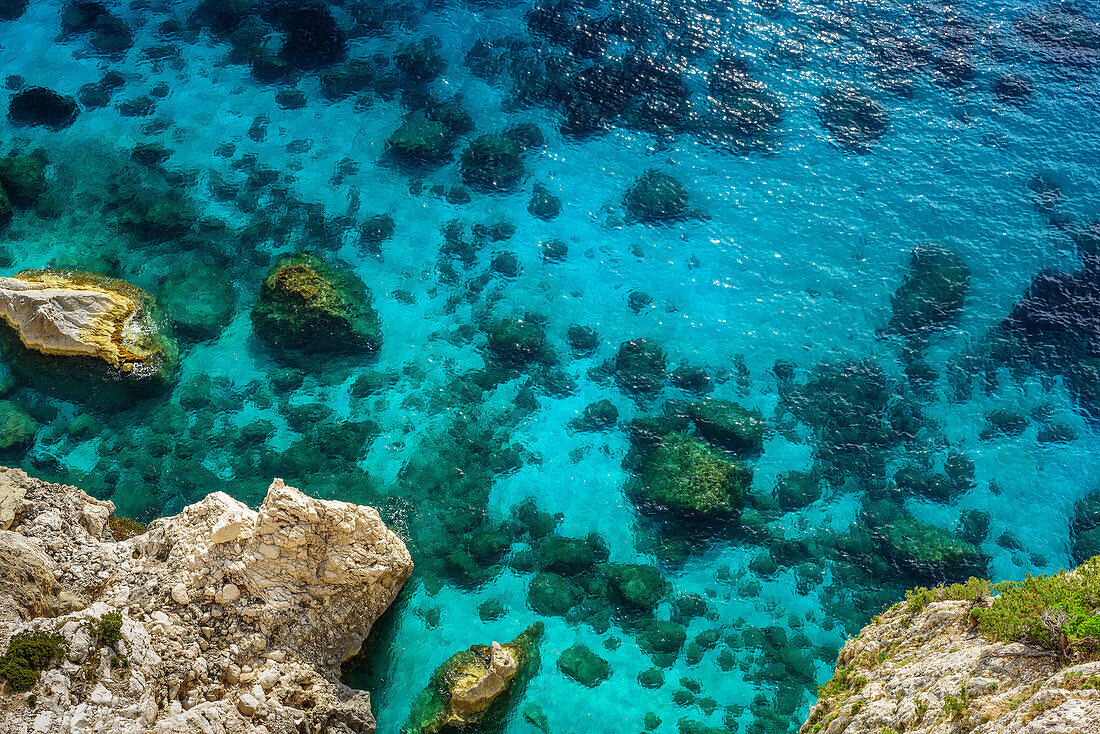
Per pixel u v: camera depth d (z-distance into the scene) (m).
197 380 42.59
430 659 35.28
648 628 36.72
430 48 55.50
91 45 55.75
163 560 32.94
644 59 54.94
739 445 41.59
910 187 49.81
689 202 49.50
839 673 28.77
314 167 50.53
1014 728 20.34
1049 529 39.50
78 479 39.16
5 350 41.78
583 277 47.00
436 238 48.09
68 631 27.75
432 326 45.09
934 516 39.94
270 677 30.80
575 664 35.50
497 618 36.62
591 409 42.75
